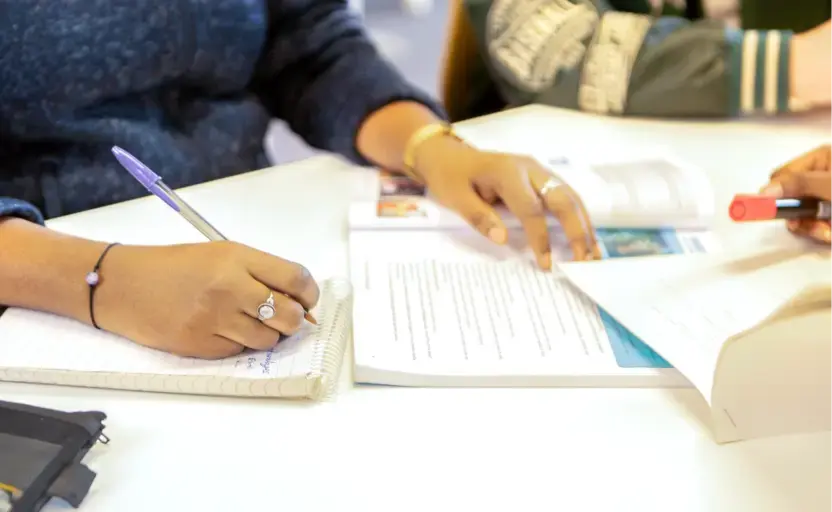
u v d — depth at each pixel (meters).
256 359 0.51
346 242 0.68
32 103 0.74
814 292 0.43
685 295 0.57
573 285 0.61
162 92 0.83
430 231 0.69
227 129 0.87
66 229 0.68
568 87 0.97
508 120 0.94
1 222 0.58
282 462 0.44
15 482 0.39
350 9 0.99
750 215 0.63
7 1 0.70
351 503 0.42
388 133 0.81
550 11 0.98
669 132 0.92
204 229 0.57
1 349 0.51
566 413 0.48
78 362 0.50
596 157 0.83
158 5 0.76
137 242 0.67
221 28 0.81
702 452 0.46
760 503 0.42
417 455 0.45
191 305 0.50
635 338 0.54
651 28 0.96
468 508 0.41
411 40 2.57
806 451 0.46
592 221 0.69
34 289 0.54
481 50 1.04
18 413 0.43
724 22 1.00
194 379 0.49
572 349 0.53
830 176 0.64
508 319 0.56
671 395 0.50
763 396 0.47
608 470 0.44
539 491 0.43
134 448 0.45
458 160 0.73
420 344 0.53
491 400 0.49
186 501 0.41
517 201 0.66
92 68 0.74
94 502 0.41
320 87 0.89
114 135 0.78
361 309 0.56
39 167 0.78
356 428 0.47
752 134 0.91
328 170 0.82
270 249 0.66
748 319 0.54
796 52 0.91
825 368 0.47
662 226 0.70
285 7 0.92
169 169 0.82
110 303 0.52
